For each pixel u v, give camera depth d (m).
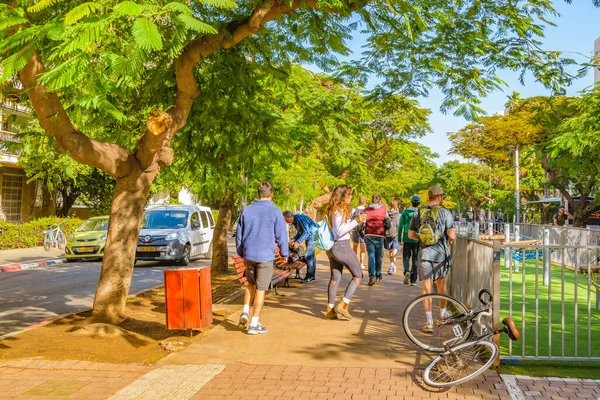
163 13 4.65
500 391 5.38
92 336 7.54
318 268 16.73
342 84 11.23
